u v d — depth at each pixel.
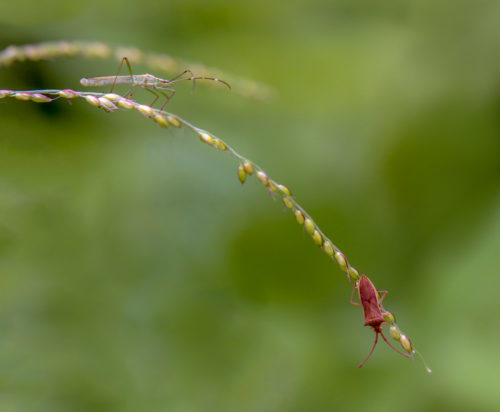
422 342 0.64
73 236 0.56
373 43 0.85
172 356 0.56
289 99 0.83
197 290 0.66
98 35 0.73
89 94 0.39
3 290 0.49
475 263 0.66
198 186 0.75
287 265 0.73
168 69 0.47
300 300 0.71
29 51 0.45
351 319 0.70
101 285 0.55
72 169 0.62
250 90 0.49
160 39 0.78
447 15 0.83
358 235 0.76
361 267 0.75
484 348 0.60
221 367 0.59
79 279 0.53
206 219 0.72
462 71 0.81
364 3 0.87
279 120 0.82
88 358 0.49
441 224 0.75
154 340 0.57
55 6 0.72
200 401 0.55
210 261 0.69
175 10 0.78
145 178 0.70
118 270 0.59
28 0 0.71
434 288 0.67
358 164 0.80
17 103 0.61
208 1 0.78
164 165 0.73
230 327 0.64
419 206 0.77
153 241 0.66
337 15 0.86
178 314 0.61
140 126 0.74
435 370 0.61
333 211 0.77
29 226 0.52
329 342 0.67
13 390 0.47
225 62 0.79
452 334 0.62
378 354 0.65
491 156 0.77
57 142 0.63
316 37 0.84
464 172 0.76
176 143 0.76
